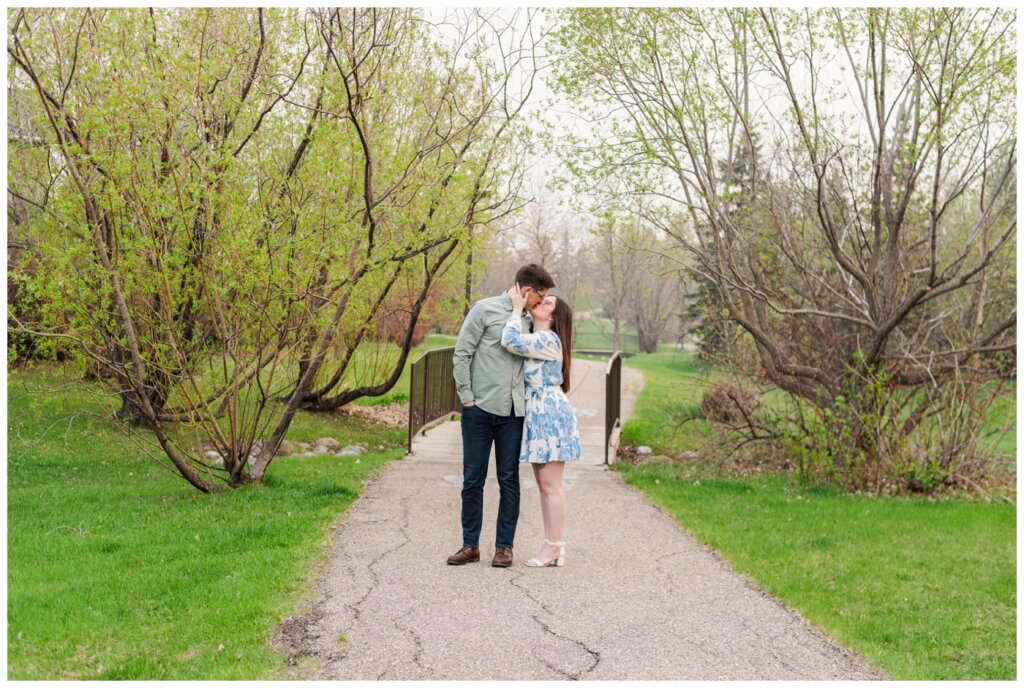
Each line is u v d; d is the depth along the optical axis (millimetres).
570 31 10469
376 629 4789
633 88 10672
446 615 5031
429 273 13430
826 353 11438
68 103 7996
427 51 9773
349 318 9781
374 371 15953
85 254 7930
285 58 9422
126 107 7336
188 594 5367
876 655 4684
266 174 8258
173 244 8188
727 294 11375
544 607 5223
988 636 5254
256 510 7867
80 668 4250
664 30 10539
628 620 5059
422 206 9383
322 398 15336
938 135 9242
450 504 8305
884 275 11070
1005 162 10828
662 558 6535
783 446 12047
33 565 6098
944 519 8938
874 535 7984
